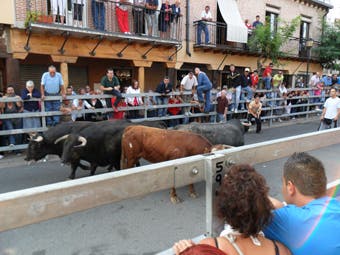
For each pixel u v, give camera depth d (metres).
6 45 9.37
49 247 3.58
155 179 1.53
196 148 4.69
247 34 15.20
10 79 9.50
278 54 15.64
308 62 18.27
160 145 4.77
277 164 6.89
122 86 13.80
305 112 13.95
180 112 10.17
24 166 6.71
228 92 11.18
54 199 1.22
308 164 1.60
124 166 5.20
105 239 3.76
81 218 4.32
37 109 7.73
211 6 14.52
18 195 1.14
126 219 4.30
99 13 10.78
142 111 9.47
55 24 9.24
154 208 4.65
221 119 10.70
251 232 1.29
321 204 1.53
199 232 3.93
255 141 9.64
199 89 10.09
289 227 1.49
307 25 20.12
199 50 14.20
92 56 10.99
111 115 8.80
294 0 18.52
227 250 1.27
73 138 5.35
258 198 1.27
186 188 5.44
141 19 11.96
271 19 17.69
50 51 10.07
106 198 1.37
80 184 1.28
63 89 7.98
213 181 1.74
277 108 12.62
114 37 10.76
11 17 9.16
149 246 3.60
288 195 1.68
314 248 1.45
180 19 13.30
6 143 7.60
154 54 12.63
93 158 5.59
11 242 3.68
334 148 7.89
